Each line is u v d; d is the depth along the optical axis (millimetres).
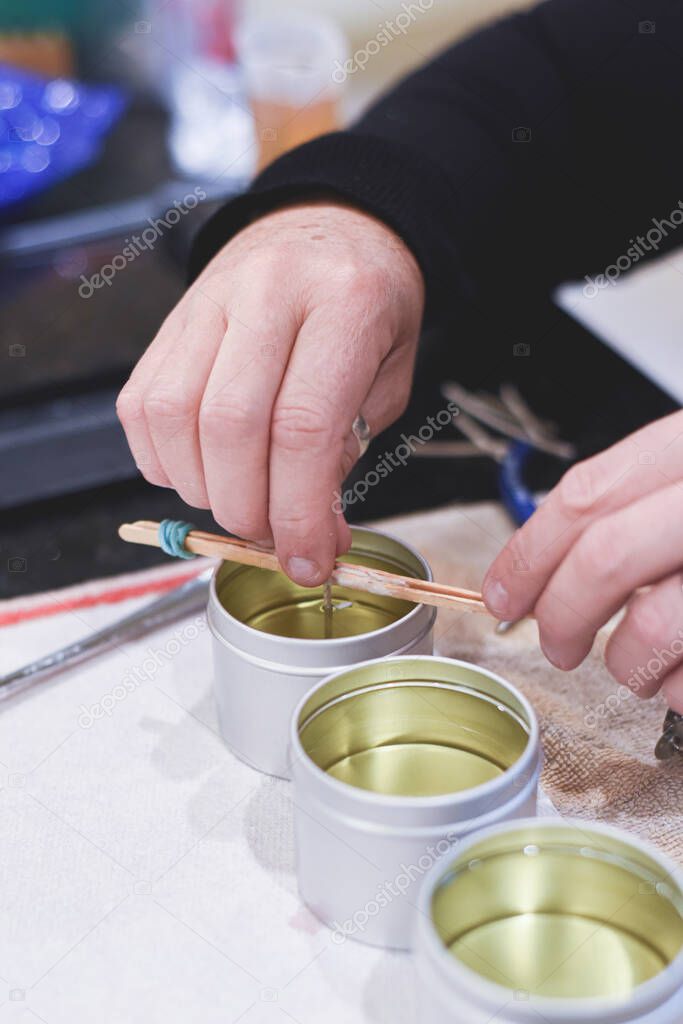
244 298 678
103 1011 535
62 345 1062
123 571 830
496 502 871
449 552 815
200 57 1536
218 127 1393
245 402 625
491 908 510
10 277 1173
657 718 691
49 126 1313
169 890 595
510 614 638
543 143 1006
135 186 1336
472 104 992
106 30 1540
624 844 492
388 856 527
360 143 852
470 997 434
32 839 623
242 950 562
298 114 1279
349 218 796
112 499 896
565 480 643
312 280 692
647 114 1041
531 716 558
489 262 1005
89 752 678
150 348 703
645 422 926
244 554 663
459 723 603
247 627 622
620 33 1053
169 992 543
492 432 935
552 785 649
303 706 568
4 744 684
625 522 599
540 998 449
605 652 632
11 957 561
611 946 503
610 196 1056
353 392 660
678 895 478
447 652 738
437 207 854
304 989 543
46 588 813
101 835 626
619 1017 426
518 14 1104
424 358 1010
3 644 756
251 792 653
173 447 665
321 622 709
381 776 595
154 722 699
